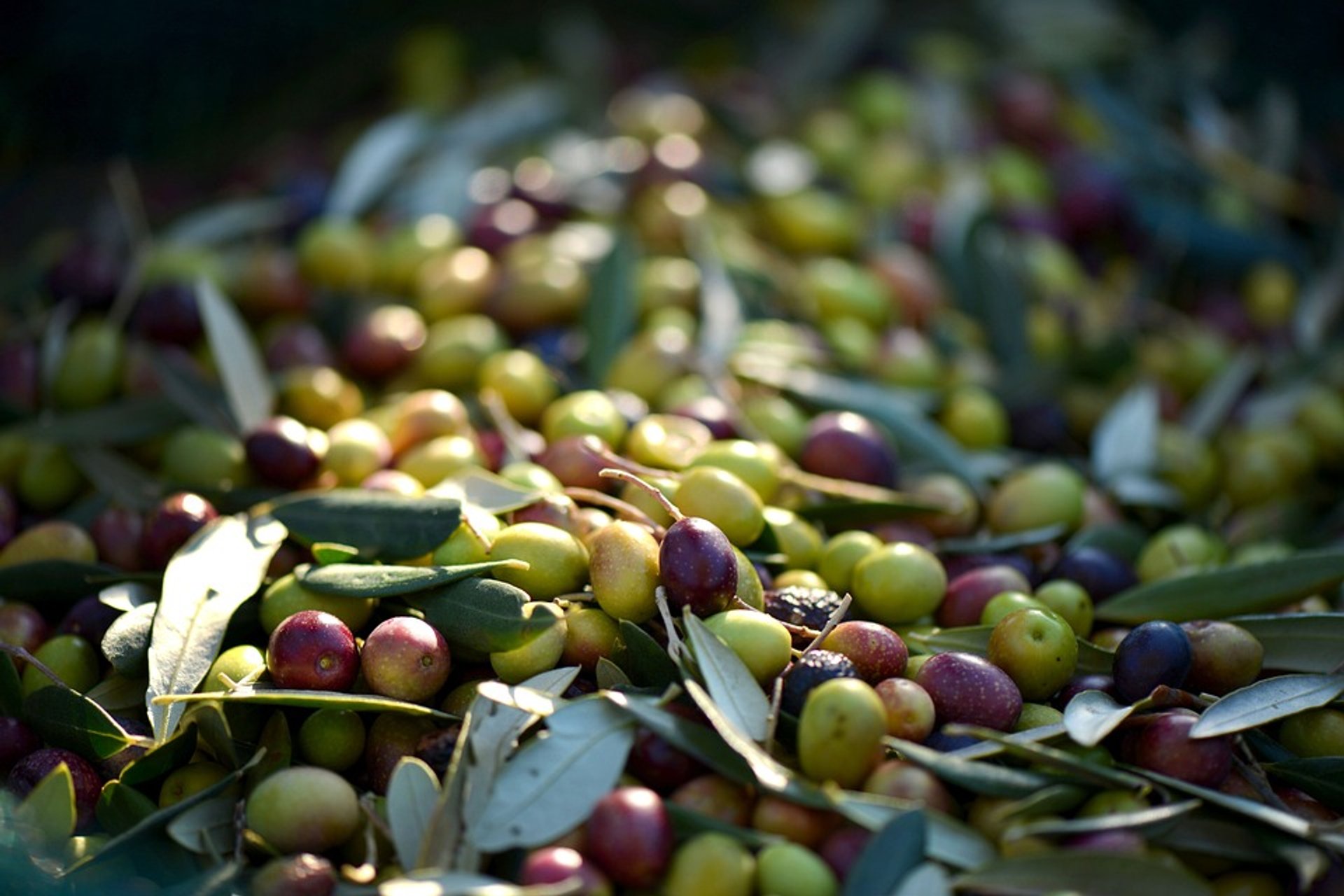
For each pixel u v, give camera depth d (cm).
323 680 48
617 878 45
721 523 50
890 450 57
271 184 72
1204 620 51
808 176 72
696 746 46
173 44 74
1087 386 64
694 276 65
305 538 51
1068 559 54
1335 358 65
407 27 85
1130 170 73
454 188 69
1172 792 47
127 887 45
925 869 44
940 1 93
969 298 66
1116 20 83
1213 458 62
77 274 64
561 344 62
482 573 49
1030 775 46
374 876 45
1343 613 50
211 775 48
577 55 81
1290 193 73
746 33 90
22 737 49
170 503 52
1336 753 49
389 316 62
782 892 44
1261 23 83
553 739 46
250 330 65
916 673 49
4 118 70
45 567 52
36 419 58
